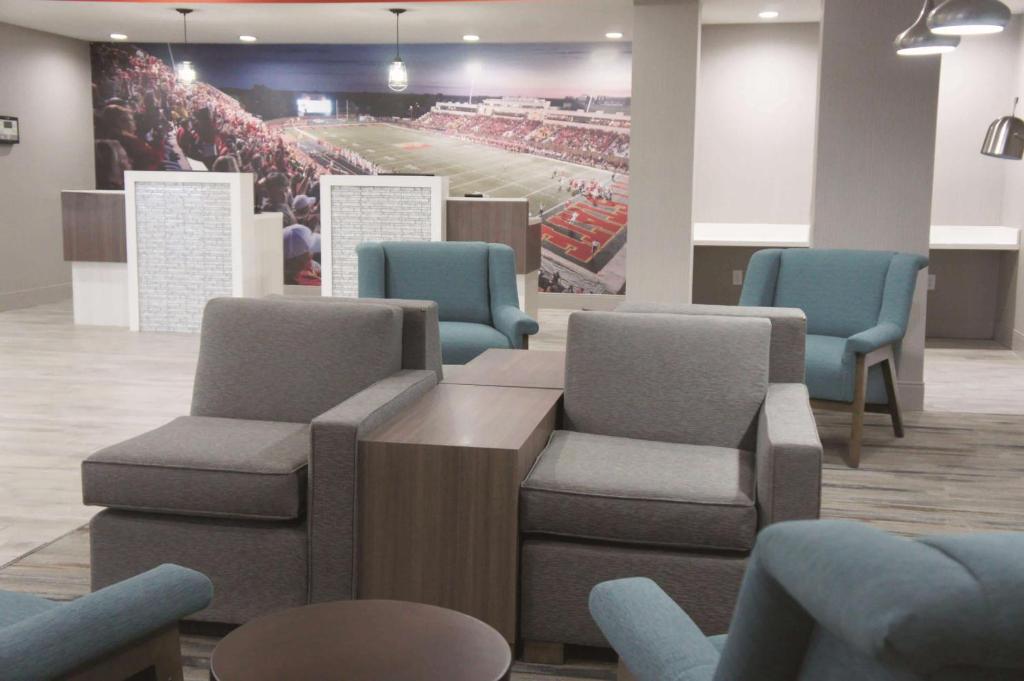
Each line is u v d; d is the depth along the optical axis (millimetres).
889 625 803
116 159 10094
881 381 4883
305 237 9992
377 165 9797
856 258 5023
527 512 2586
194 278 7781
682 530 2531
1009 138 5582
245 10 7742
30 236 9148
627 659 1508
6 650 1456
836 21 5414
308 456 2740
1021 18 7555
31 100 9062
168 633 1741
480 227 7477
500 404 3072
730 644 1090
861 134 5457
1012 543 870
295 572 2668
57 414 5203
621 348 3164
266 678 1600
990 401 5801
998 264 7887
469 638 1774
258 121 9906
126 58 9945
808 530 951
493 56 9445
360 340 3176
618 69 9242
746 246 7605
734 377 3080
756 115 8086
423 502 2578
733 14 7422
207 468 2674
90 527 2750
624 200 9367
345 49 9680
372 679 1604
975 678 863
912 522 3738
